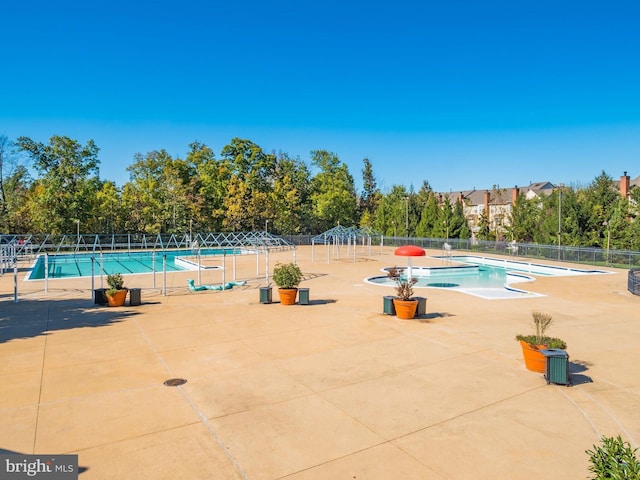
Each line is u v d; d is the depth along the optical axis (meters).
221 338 11.03
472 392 7.47
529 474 4.99
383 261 33.53
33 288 19.75
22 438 5.80
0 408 6.75
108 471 5.02
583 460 5.30
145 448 5.55
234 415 6.54
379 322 12.80
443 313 14.08
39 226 46.47
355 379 8.11
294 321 12.95
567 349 10.12
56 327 12.16
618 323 12.75
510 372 8.49
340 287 20.08
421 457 5.36
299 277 15.68
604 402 7.06
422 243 47.62
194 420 6.37
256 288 19.58
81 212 48.25
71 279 23.11
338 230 36.09
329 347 10.23
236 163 62.09
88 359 9.25
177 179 54.88
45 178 48.38
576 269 27.81
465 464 5.20
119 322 12.80
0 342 10.61
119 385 7.76
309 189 70.75
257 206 55.28
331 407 6.85
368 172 88.88
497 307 15.09
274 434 5.95
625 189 49.22
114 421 6.32
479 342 10.65
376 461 5.27
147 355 9.56
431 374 8.38
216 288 19.02
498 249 38.97
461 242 43.09
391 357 9.47
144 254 42.38
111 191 56.19
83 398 7.16
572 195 38.81
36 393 7.36
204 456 5.37
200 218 54.09
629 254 28.23
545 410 6.75
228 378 8.14
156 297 17.16
